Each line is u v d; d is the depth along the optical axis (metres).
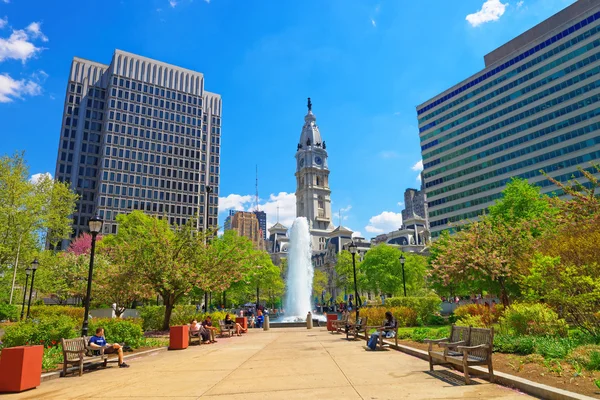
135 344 18.80
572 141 86.69
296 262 59.09
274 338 24.83
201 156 139.62
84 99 127.38
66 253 61.22
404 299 30.84
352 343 19.75
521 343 12.46
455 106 116.12
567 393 7.40
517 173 97.00
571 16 95.38
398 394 8.51
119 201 119.50
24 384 10.38
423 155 124.81
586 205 23.47
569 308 14.81
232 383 10.42
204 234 31.62
